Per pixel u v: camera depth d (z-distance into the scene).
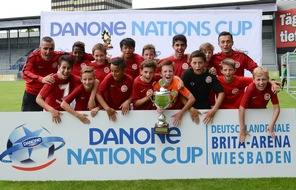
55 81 3.96
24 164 3.66
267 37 36.75
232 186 3.35
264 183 3.43
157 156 3.64
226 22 6.44
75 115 3.59
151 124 3.61
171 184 3.44
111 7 82.88
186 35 6.46
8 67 44.16
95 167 3.64
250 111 3.60
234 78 4.04
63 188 3.37
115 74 3.86
